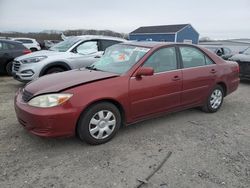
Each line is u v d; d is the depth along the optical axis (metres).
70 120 3.76
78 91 3.83
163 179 3.30
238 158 3.87
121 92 4.16
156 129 4.84
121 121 4.42
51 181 3.20
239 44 24.66
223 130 4.93
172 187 3.15
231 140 4.49
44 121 3.65
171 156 3.86
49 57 7.91
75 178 3.27
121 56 4.89
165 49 4.93
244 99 7.44
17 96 4.33
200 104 5.57
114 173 3.40
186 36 40.22
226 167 3.61
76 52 8.45
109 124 4.18
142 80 4.42
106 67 4.84
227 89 6.06
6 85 8.65
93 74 4.39
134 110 4.40
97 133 4.07
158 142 4.30
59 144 4.11
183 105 5.18
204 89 5.49
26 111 3.76
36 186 3.10
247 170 3.55
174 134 4.64
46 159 3.68
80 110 3.80
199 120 5.40
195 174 3.42
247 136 4.69
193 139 4.47
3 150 3.89
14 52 10.59
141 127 4.90
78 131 3.97
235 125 5.21
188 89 5.14
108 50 5.40
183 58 5.16
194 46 5.45
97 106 3.98
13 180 3.20
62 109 3.70
